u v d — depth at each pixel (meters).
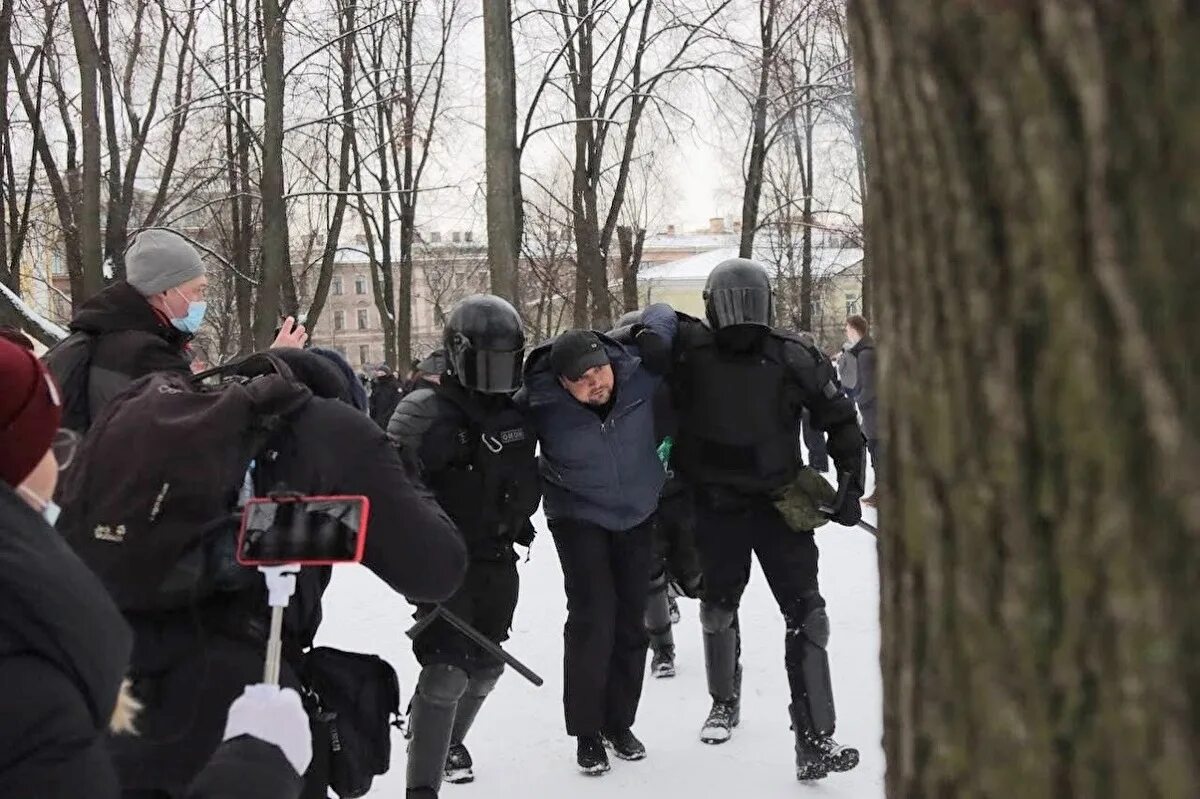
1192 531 0.80
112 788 1.10
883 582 1.08
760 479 3.47
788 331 3.59
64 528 1.79
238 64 15.18
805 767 3.37
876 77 1.01
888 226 1.02
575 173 16.83
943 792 0.99
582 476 3.47
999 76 0.87
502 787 3.47
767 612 5.46
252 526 1.71
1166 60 0.79
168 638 1.77
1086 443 0.84
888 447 1.05
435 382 3.41
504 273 7.28
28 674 1.05
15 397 1.22
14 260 16.20
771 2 15.72
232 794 1.27
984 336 0.91
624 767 3.61
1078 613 0.87
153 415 1.84
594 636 3.52
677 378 3.58
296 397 1.91
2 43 14.11
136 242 2.90
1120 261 0.82
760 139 16.53
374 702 1.99
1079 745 0.87
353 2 15.90
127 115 16.25
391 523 1.89
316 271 27.30
